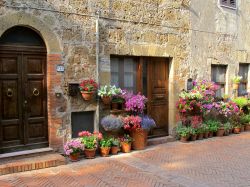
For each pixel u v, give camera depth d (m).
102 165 6.26
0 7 5.73
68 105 6.64
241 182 5.41
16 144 6.19
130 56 7.82
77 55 6.73
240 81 10.79
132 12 7.55
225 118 9.79
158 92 8.40
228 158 6.85
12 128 6.14
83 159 6.62
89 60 6.91
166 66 8.55
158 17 8.06
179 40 8.59
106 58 7.17
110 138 7.02
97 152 7.00
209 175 5.76
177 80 8.59
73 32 6.65
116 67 7.62
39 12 6.19
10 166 5.61
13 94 6.13
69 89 6.60
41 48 6.40
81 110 6.82
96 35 6.96
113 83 7.59
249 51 10.98
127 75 7.84
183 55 8.73
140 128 7.32
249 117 10.21
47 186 5.10
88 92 6.64
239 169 6.11
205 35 9.35
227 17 10.07
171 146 7.89
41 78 6.45
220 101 9.88
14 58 6.12
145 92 8.16
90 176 5.62
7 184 5.14
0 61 5.96
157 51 8.08
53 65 6.41
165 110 8.59
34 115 6.39
